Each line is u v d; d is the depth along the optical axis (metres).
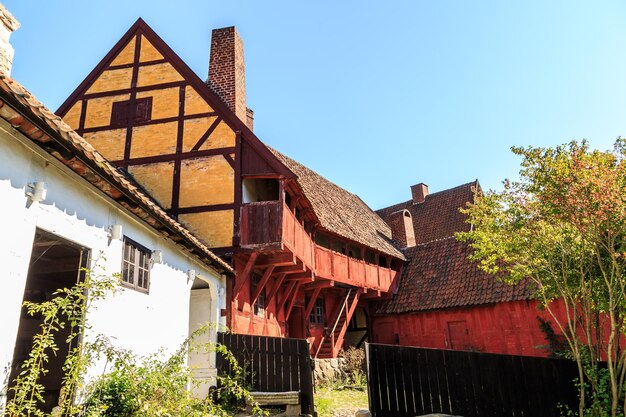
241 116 14.05
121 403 5.14
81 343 5.15
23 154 4.77
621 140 7.53
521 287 17.33
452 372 8.88
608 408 7.42
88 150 5.31
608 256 7.77
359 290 18.98
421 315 19.98
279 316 15.38
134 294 7.04
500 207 8.95
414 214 30.05
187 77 13.13
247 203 11.87
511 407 8.48
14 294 4.53
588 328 7.89
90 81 13.79
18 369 7.54
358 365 16.67
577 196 7.30
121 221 6.84
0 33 6.44
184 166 12.49
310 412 9.23
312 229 16.41
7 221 4.50
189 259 9.48
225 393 8.83
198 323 10.80
